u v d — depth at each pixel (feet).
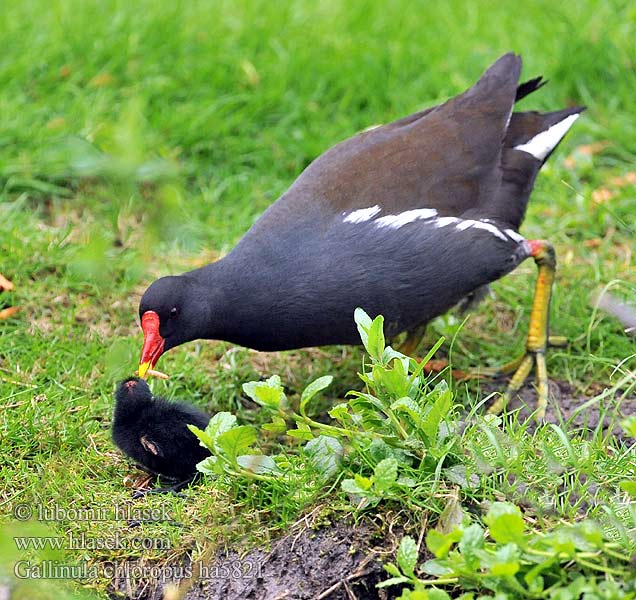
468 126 33.37
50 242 38.70
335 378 34.14
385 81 47.03
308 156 44.09
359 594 24.53
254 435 24.95
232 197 42.57
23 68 45.70
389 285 30.81
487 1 52.19
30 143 42.86
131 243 39.99
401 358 26.37
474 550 21.83
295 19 49.96
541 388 32.89
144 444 27.94
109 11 49.08
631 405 31.96
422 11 51.29
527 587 22.20
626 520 24.17
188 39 47.73
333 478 26.30
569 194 41.91
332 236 30.76
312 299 30.55
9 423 29.91
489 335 36.42
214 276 30.71
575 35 47.70
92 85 45.78
